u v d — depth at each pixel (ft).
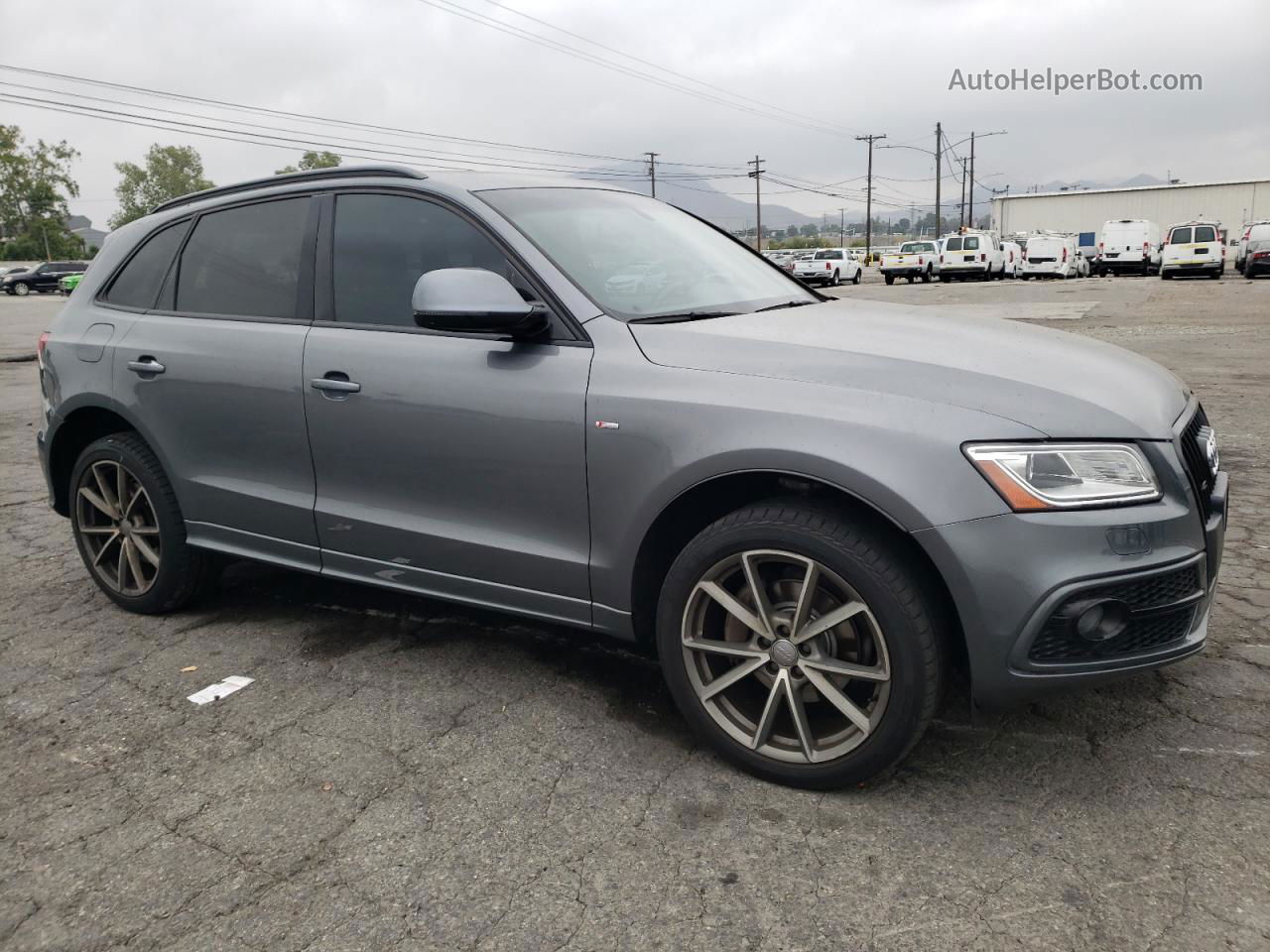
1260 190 148.25
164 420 12.32
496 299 8.97
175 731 10.03
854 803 8.43
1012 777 8.70
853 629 8.38
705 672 9.05
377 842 8.07
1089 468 7.68
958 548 7.56
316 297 11.25
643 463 8.82
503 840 8.05
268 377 11.28
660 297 10.25
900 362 8.41
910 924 6.92
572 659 11.54
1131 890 7.18
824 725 8.93
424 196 10.66
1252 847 7.59
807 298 11.87
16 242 283.38
